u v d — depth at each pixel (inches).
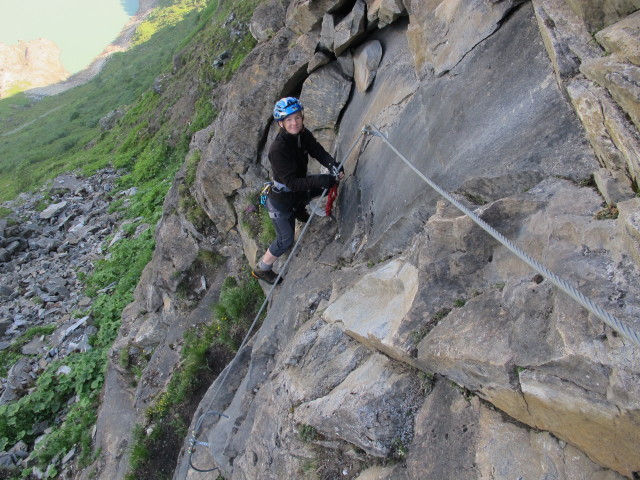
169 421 253.1
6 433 376.2
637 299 75.8
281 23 271.1
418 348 108.5
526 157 107.3
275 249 198.4
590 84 96.1
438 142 136.6
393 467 109.0
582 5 101.2
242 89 254.4
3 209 836.0
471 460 95.4
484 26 127.1
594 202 91.4
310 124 223.0
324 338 141.6
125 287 494.3
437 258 111.9
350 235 176.9
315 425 125.2
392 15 177.2
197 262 305.1
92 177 908.0
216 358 257.1
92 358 406.3
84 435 319.0
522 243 98.7
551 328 84.5
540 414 85.6
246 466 151.9
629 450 74.4
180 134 775.7
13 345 489.1
